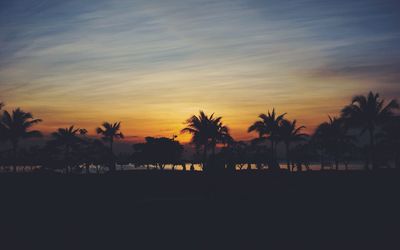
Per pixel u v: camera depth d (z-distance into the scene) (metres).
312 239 17.09
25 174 47.50
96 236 18.45
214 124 54.28
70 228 20.28
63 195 34.84
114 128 72.50
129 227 20.50
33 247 16.62
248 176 43.19
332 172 44.34
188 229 19.80
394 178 39.28
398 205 25.66
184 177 43.12
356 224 19.98
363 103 50.62
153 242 17.20
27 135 57.66
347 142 65.31
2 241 17.61
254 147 71.50
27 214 24.75
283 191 35.41
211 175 43.72
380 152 62.75
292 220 21.50
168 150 72.44
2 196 34.12
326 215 22.70
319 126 64.69
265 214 23.58
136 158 73.69
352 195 31.55
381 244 15.99
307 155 79.94
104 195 35.06
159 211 25.17
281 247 15.95
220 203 28.41
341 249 15.42
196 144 55.84
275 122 57.69
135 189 38.91
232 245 16.44
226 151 58.28
